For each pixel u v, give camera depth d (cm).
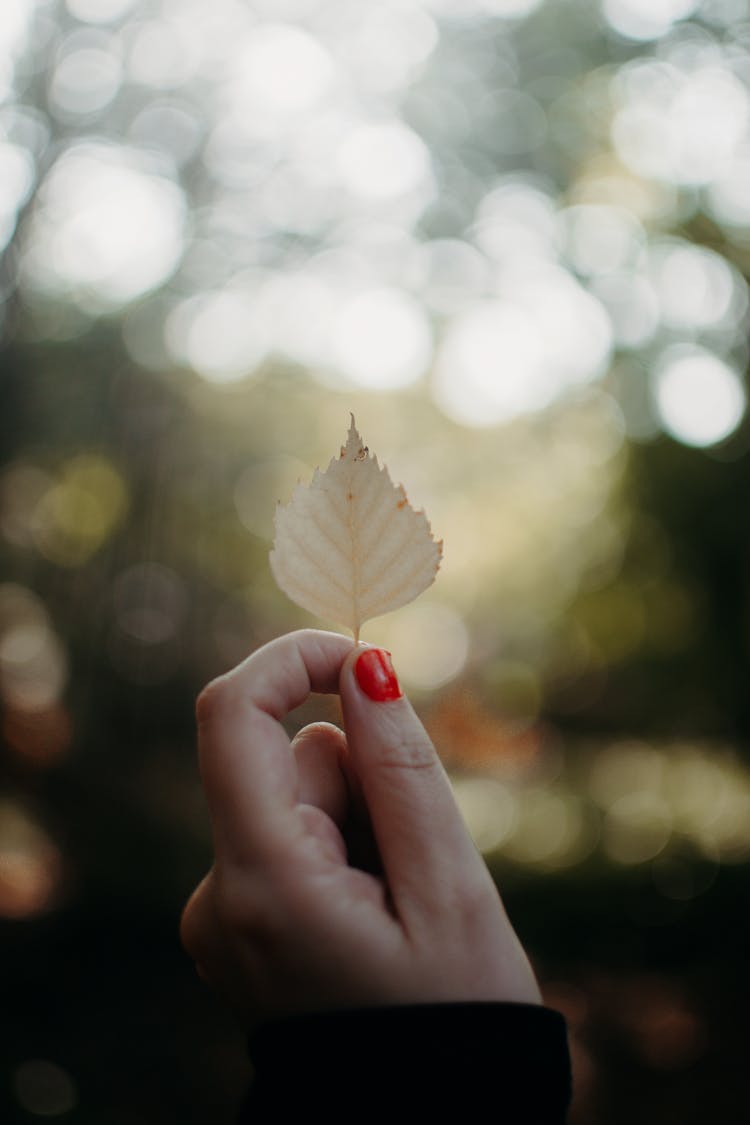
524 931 711
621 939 685
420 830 93
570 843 959
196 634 1154
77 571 1016
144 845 717
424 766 96
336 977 88
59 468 996
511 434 1898
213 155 1345
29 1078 456
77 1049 493
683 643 1112
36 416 956
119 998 550
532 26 1571
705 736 1162
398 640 2167
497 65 1666
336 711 643
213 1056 513
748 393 1047
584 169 1435
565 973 647
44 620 973
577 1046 541
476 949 90
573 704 1691
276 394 1441
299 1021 85
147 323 1148
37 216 968
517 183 1661
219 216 1389
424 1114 81
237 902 91
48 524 1004
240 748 95
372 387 1986
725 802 1011
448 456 2025
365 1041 82
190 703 1048
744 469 1027
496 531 1931
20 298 943
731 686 1074
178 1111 457
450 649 2138
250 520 1324
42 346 974
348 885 92
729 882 746
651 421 1128
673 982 623
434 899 91
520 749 1627
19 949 577
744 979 607
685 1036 543
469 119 1733
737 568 1032
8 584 941
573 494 1467
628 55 1391
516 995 89
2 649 881
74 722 893
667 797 1064
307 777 109
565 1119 86
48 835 723
